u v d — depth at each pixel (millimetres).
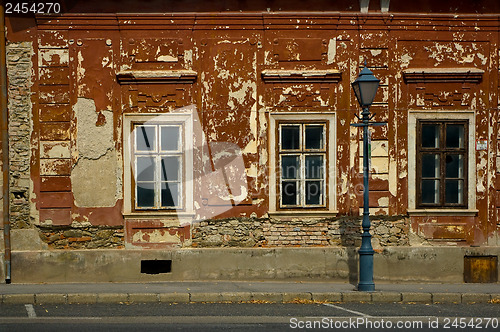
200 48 14492
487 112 14742
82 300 12297
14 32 14234
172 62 14477
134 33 14438
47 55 14289
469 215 14742
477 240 14734
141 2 14430
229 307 11805
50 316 10695
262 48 14547
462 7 14750
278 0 14562
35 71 14281
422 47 14711
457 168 14766
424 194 14750
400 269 14617
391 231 14695
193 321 10406
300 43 14578
